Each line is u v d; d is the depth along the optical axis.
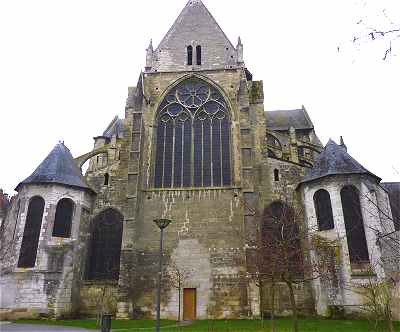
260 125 42.28
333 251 33.31
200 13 48.78
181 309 34.22
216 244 36.22
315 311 33.56
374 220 33.50
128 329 26.64
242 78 42.59
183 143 41.31
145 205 38.38
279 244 28.50
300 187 38.47
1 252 36.16
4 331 24.59
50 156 40.19
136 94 42.06
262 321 28.69
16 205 37.91
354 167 36.03
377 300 29.23
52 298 33.81
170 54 46.06
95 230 39.38
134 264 35.22
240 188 38.06
